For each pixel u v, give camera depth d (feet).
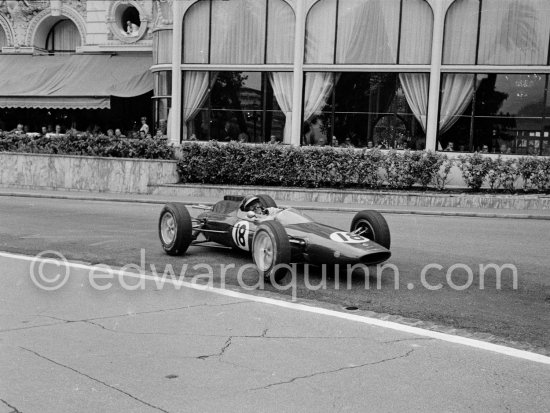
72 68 98.99
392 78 77.05
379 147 72.59
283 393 15.85
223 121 83.15
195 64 82.99
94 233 41.93
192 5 82.53
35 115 104.63
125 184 70.64
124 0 99.71
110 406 14.90
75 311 23.39
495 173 66.54
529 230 47.73
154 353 18.75
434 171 68.18
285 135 80.94
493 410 15.14
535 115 73.26
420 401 15.56
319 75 79.05
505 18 73.15
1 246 36.65
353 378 16.99
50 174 71.77
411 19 75.77
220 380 16.66
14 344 19.35
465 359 18.75
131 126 99.35
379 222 31.89
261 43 80.89
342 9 77.66
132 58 100.27
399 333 21.30
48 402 15.10
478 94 74.74
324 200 65.67
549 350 19.83
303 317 23.07
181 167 72.84
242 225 32.09
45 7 104.58
